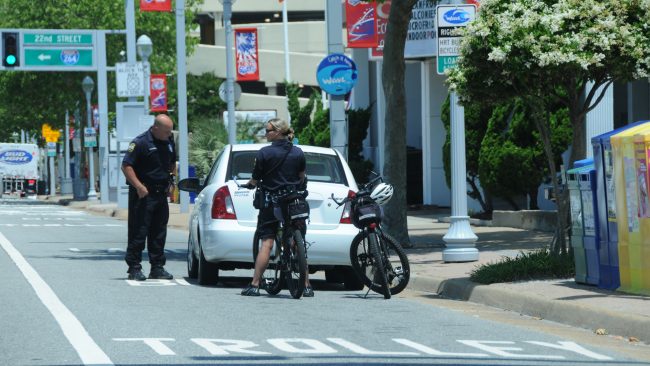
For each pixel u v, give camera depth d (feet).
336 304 109.19
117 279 130.93
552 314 98.58
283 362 73.36
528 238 185.06
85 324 90.22
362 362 73.82
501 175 210.18
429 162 286.46
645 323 86.17
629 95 219.61
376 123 334.24
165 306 103.96
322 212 122.11
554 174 121.90
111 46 537.65
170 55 554.46
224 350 77.92
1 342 80.84
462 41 115.75
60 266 148.56
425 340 84.89
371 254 116.78
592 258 109.09
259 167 113.91
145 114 350.84
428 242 180.75
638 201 100.27
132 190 130.31
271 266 122.62
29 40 428.97
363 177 298.35
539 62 110.83
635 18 115.34
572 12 112.37
